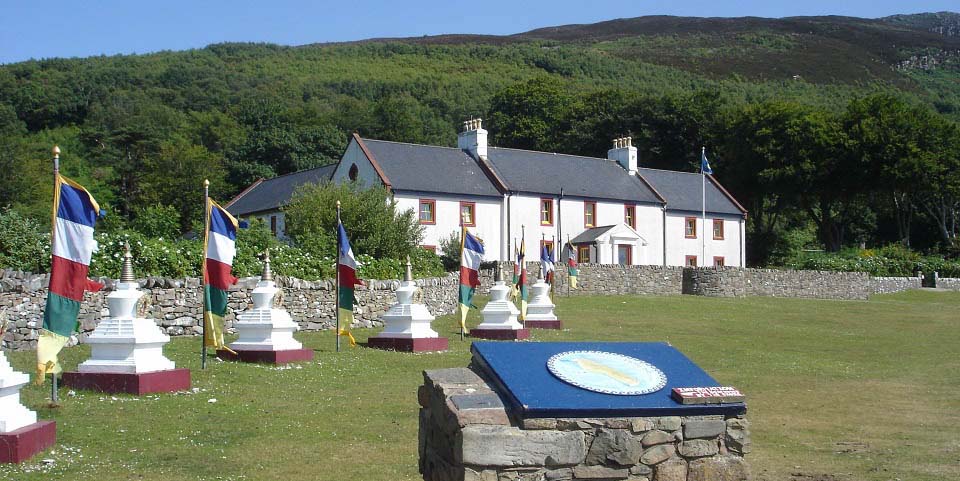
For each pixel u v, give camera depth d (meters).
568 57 194.50
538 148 96.44
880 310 42.84
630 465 8.38
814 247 90.75
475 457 7.99
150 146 79.00
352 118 107.31
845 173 73.75
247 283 23.33
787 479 11.23
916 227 89.94
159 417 12.94
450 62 184.62
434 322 29.12
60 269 12.47
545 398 8.32
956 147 75.38
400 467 11.05
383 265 30.38
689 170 85.44
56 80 110.94
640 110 89.31
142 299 14.83
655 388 8.85
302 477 10.51
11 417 10.46
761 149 74.62
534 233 55.91
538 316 29.39
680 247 62.84
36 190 63.09
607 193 59.72
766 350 26.25
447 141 113.12
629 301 40.25
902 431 14.67
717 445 8.66
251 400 14.70
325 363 18.94
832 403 17.38
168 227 42.47
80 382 14.23
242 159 89.12
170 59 150.50
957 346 29.31
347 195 40.97
